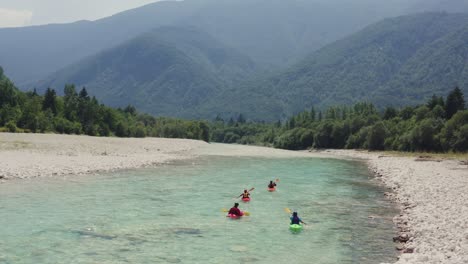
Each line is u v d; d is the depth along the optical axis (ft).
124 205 87.20
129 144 275.59
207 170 158.20
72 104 437.58
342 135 423.23
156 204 89.61
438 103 394.11
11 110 354.33
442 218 75.36
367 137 370.32
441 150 303.48
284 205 93.97
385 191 117.39
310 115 620.90
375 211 88.43
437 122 319.06
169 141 385.09
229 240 64.85
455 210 82.12
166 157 210.38
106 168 146.20
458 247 56.70
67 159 159.63
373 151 355.36
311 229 72.59
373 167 200.54
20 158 150.30
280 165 195.42
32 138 231.09
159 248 59.67
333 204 96.07
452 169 187.11
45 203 85.87
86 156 179.52
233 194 105.81
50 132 365.61
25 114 353.72
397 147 342.44
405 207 91.04
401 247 61.57
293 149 491.31
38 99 430.20
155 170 150.51
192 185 118.11
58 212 78.48
